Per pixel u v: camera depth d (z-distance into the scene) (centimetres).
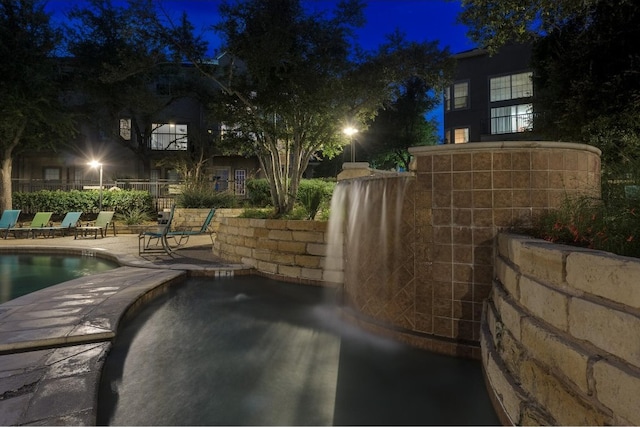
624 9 739
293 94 937
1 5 1502
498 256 322
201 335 438
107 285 601
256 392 302
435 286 361
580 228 259
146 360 363
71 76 1947
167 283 660
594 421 152
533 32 709
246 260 826
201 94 2281
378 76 1005
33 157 2283
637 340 132
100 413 265
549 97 937
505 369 243
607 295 152
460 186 349
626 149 625
